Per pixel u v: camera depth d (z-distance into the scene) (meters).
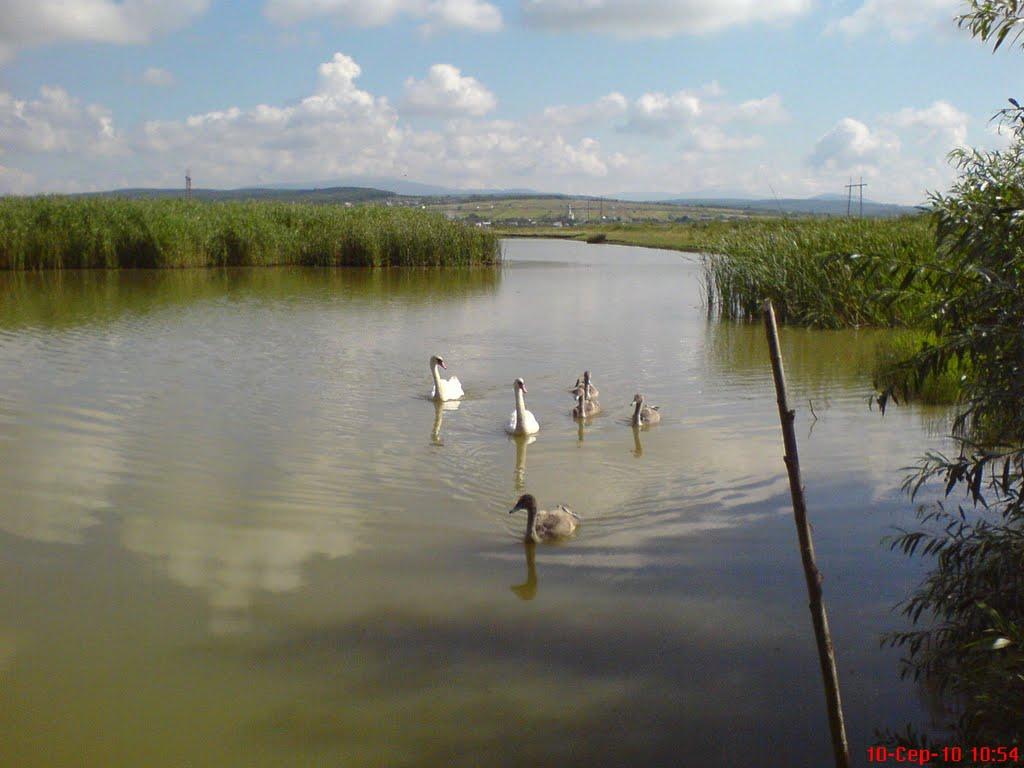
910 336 20.66
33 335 24.81
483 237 55.91
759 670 7.69
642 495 12.13
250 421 15.81
